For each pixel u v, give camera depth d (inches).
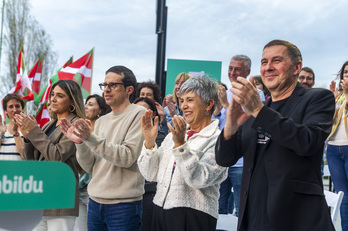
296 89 82.9
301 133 70.8
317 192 74.6
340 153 165.6
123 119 124.4
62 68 260.2
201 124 110.8
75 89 130.1
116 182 117.2
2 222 30.0
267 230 75.8
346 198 165.0
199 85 109.3
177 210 99.2
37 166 30.4
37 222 30.9
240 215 80.5
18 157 166.7
